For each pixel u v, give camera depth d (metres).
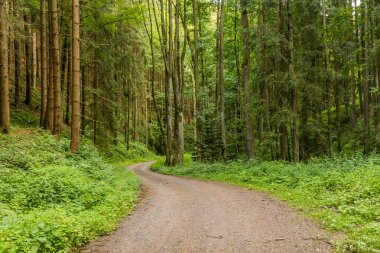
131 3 30.62
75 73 17.11
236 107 37.31
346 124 30.12
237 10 31.59
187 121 74.44
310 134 23.34
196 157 31.45
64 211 8.23
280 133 23.31
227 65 37.09
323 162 18.66
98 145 29.73
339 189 11.94
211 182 18.98
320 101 22.14
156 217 9.88
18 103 28.03
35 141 17.20
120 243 7.38
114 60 29.23
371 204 9.25
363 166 14.24
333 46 23.78
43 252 6.27
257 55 25.28
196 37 29.14
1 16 18.75
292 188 14.07
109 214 9.65
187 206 11.49
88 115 32.88
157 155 59.66
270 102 24.28
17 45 29.75
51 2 18.69
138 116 60.53
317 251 6.31
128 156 43.47
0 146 15.40
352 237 6.88
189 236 7.75
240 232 7.92
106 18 25.52
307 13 22.00
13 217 7.48
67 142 18.67
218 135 30.12
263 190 14.60
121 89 39.28
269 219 9.09
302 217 9.02
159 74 71.00
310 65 22.44
